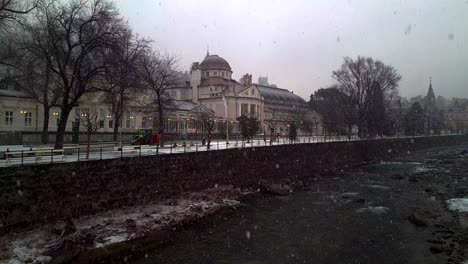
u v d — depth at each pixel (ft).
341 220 86.94
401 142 272.10
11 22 103.04
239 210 96.07
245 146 135.54
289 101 373.81
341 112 294.25
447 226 80.64
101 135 164.66
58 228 67.56
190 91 341.00
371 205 102.47
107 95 147.84
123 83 116.67
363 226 82.02
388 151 251.60
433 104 567.59
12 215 64.28
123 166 84.58
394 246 69.10
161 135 144.97
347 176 160.04
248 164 127.44
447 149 308.40
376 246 69.21
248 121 229.86
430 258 62.90
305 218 88.74
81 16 106.01
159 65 166.71
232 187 116.57
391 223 84.17
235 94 305.12
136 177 87.66
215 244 70.08
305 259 63.10
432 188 125.70
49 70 117.29
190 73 375.04
